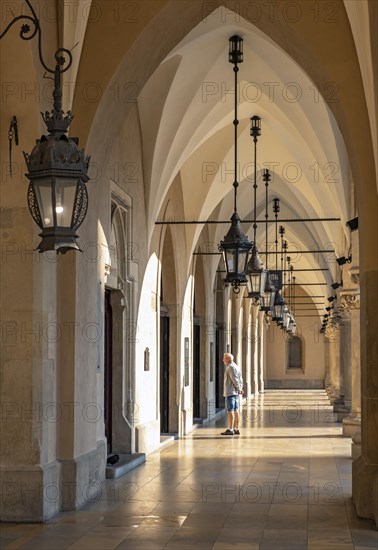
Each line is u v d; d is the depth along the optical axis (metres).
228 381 20.91
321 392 46.84
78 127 10.66
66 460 10.39
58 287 10.52
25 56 9.46
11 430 9.67
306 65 11.14
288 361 54.66
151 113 16.03
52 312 10.26
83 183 6.41
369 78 9.84
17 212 9.77
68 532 8.95
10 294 9.74
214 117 17.62
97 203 11.62
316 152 17.05
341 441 18.86
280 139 19.73
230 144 20.77
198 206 21.70
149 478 13.02
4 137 9.77
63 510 10.27
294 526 9.26
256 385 42.50
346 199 17.05
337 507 10.45
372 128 10.17
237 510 10.26
